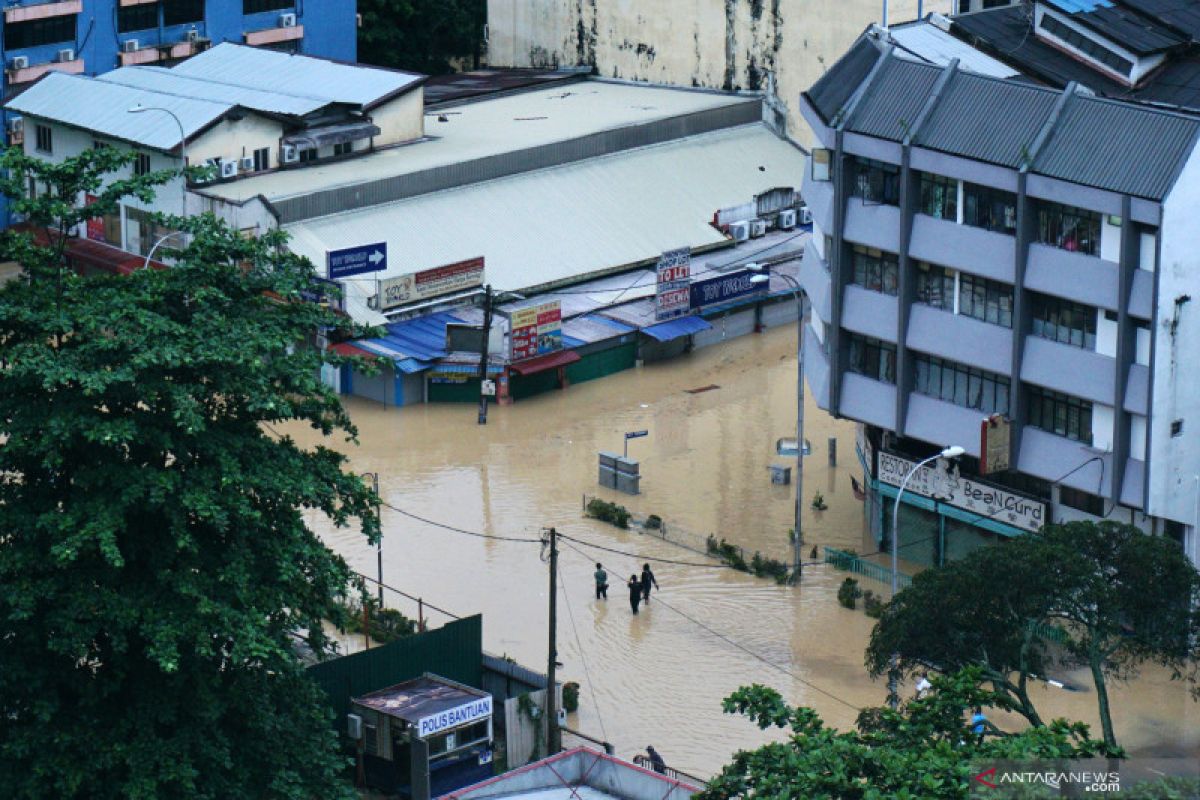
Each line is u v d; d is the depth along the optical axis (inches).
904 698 4001.0
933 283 4468.5
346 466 5319.9
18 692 3164.4
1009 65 5073.8
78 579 3137.3
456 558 4776.1
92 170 3368.6
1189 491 4192.9
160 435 3166.8
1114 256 4087.1
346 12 7805.1
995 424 4293.8
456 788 3646.7
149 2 7214.6
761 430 5625.0
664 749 3870.6
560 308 5841.5
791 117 7253.9
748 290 6353.3
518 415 5713.6
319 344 5703.7
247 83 6845.5
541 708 3745.1
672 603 4537.4
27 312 3191.4
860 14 6875.0
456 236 6254.9
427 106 7303.2
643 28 7603.4
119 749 3129.9
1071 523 3550.7
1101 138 4119.1
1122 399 4136.3
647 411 5767.7
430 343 5807.1
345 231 6117.1
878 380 4650.6
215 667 3284.9
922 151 4357.8
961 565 3422.7
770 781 2498.8
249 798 3250.5
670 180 6855.3
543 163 6692.9
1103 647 3688.5
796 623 4434.1
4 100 6914.4
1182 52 5044.3
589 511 5024.6
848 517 5017.2
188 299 3378.4
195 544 3166.8
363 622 4286.4
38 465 3240.7
